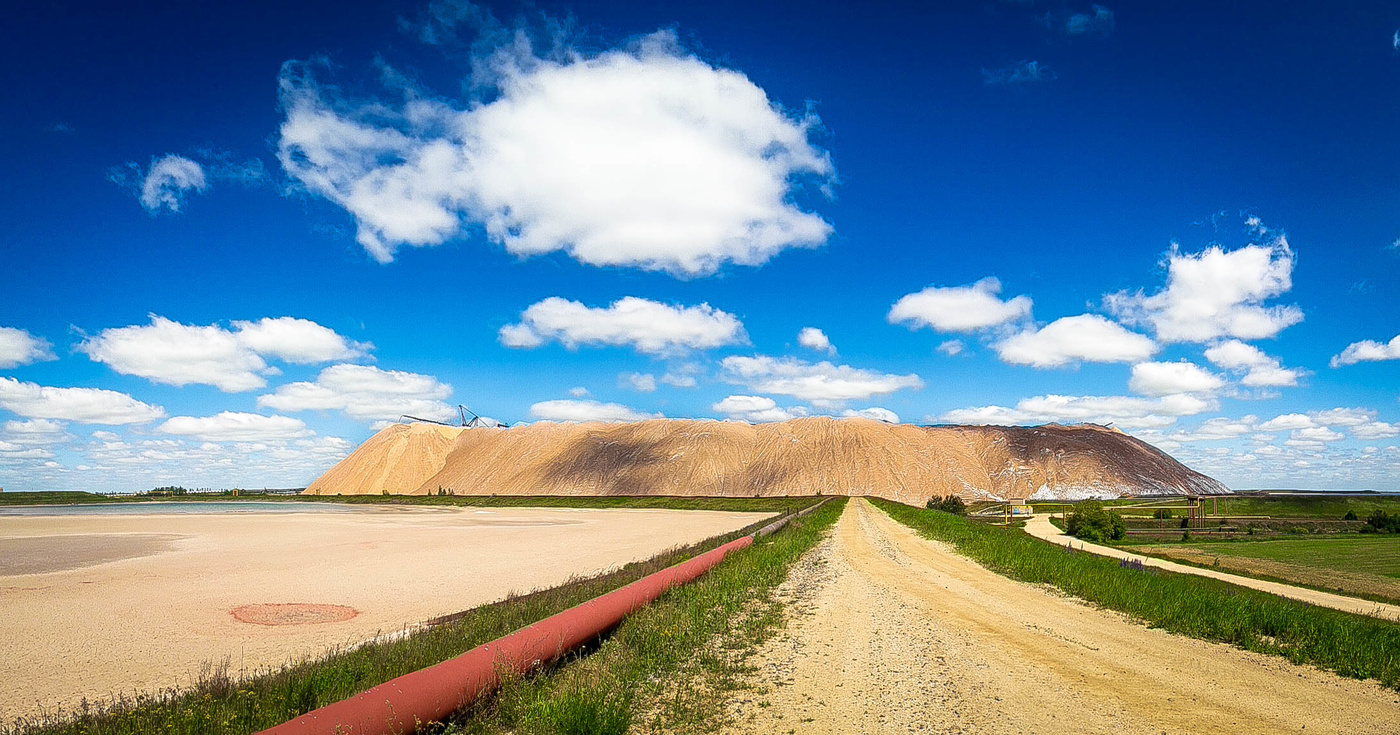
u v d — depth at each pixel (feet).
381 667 28.55
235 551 115.24
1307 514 386.52
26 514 285.23
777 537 106.11
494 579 77.36
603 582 58.03
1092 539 225.15
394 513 310.24
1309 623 38.68
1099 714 24.59
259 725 22.62
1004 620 42.52
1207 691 27.53
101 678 35.58
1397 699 26.94
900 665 31.37
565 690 24.94
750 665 31.35
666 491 649.20
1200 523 303.07
